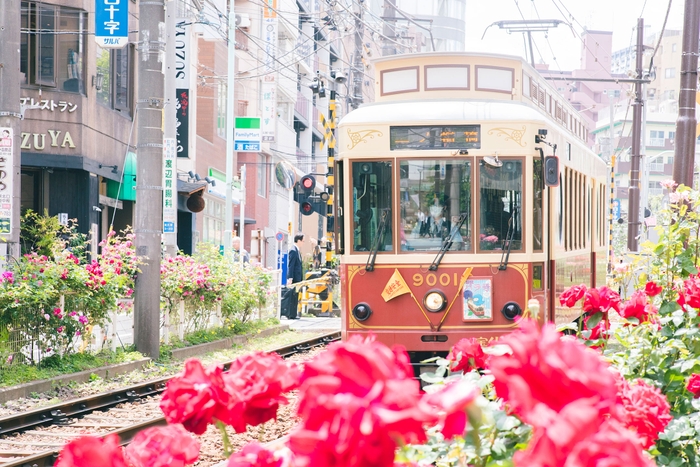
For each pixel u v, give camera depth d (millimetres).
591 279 16156
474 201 10836
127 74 25781
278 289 22891
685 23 13547
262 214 46031
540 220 11094
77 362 12875
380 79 11992
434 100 11320
